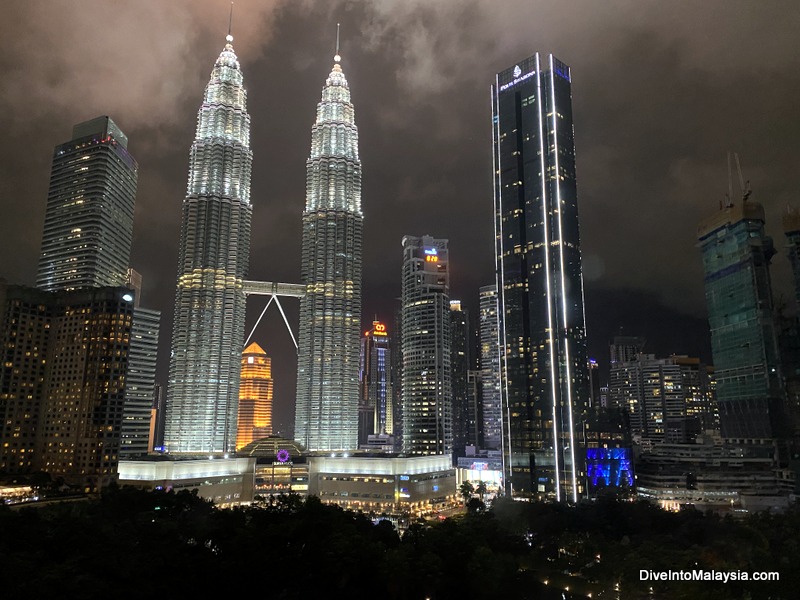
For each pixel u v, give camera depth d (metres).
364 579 178.25
